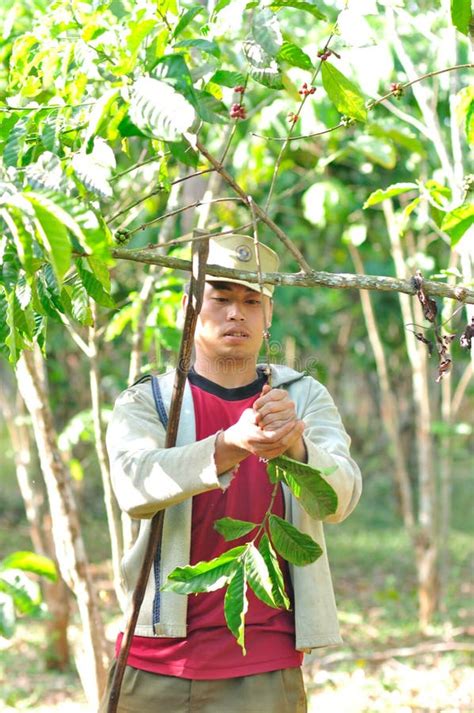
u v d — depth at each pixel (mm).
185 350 2199
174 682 2459
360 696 5672
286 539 2051
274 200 6270
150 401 2574
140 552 2527
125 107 2012
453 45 3484
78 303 2268
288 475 2027
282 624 2512
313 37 5336
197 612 2477
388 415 8648
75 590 4059
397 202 7359
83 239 1551
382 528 12820
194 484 2203
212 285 2570
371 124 4719
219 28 2408
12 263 1948
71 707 5781
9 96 2992
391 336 10664
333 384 12789
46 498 7488
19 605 2438
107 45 2352
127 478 2338
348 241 6750
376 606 8641
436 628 7555
